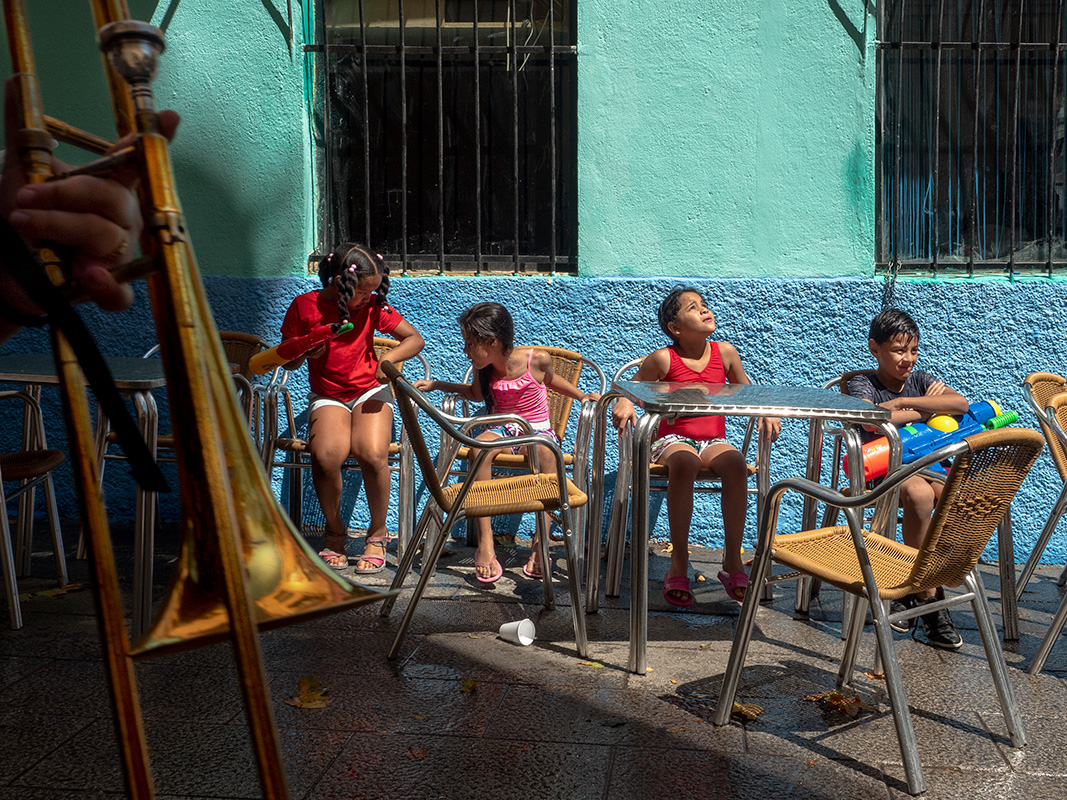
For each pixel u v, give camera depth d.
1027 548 4.98
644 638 3.20
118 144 0.73
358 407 4.51
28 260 0.65
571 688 3.06
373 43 5.12
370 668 3.23
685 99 4.94
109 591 0.73
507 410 4.51
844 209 4.96
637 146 4.98
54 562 4.48
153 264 0.69
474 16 4.99
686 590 3.84
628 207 5.00
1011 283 4.89
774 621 3.88
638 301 5.02
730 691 2.77
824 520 4.03
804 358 4.99
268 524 0.78
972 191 5.06
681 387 3.79
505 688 3.06
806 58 4.91
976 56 4.99
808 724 2.81
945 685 3.16
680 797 2.34
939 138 5.03
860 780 2.46
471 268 5.21
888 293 4.92
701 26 4.91
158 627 0.67
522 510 3.32
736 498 3.89
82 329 0.66
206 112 5.04
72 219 0.72
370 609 3.92
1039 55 5.00
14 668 3.15
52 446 5.20
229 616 0.66
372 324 4.66
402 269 5.17
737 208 4.98
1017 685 3.19
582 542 4.26
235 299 5.10
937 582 2.58
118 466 5.18
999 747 2.67
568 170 5.13
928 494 3.66
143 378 3.43
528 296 5.06
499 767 2.49
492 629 3.69
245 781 2.39
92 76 5.01
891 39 4.98
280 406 5.18
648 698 2.99
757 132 4.95
